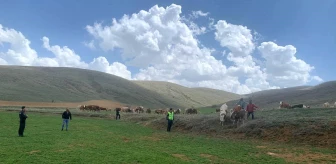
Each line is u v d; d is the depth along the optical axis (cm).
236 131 2969
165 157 1691
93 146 1972
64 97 12656
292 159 1828
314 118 2847
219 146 2223
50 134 2534
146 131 3234
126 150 1858
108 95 15900
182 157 1762
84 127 3372
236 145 2298
